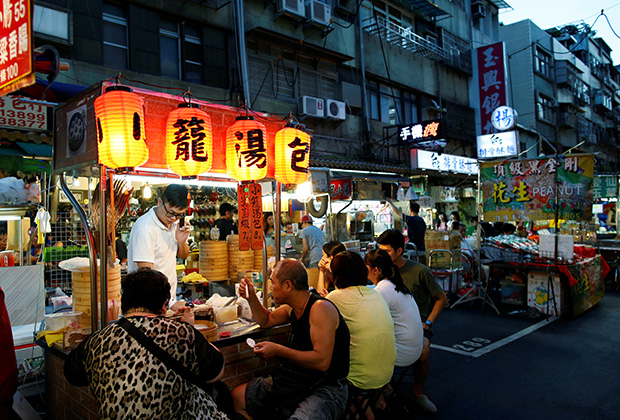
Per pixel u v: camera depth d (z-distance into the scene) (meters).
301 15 12.80
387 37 16.91
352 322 3.36
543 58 26.59
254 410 3.15
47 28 8.50
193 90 10.90
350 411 3.59
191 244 9.63
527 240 9.04
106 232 3.04
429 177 17.86
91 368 2.22
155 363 2.17
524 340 6.47
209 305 3.98
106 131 2.86
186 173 3.40
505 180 8.52
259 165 3.76
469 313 8.18
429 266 8.80
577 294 7.82
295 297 3.09
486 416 4.17
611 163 39.12
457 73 20.48
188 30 11.20
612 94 40.38
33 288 5.02
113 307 3.38
